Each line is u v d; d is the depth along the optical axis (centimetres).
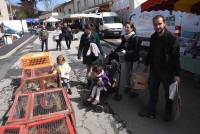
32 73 763
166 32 513
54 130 375
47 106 448
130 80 711
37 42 2853
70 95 770
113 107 662
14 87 915
